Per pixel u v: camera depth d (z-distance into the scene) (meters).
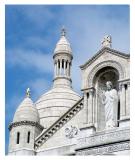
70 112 74.56
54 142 74.31
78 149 69.62
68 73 114.88
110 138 68.12
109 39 73.88
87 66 73.75
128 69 70.69
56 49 115.81
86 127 70.56
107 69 72.75
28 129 79.12
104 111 72.38
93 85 72.81
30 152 75.19
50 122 104.69
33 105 82.50
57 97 108.75
